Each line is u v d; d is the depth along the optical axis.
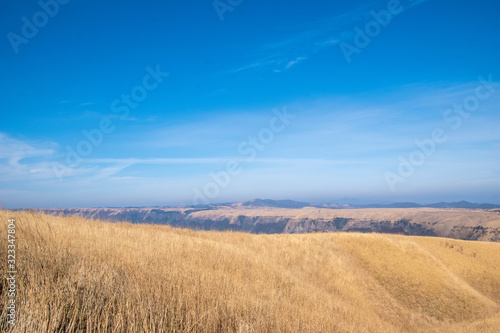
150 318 4.27
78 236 8.23
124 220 17.92
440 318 22.53
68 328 3.47
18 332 3.05
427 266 28.88
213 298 6.20
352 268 24.44
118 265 6.29
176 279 6.54
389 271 26.58
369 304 19.23
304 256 22.12
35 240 6.32
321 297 12.88
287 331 6.38
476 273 33.12
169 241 12.34
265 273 12.55
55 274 4.93
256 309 6.84
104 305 4.36
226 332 5.21
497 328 19.42
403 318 20.09
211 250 13.09
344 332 8.53
